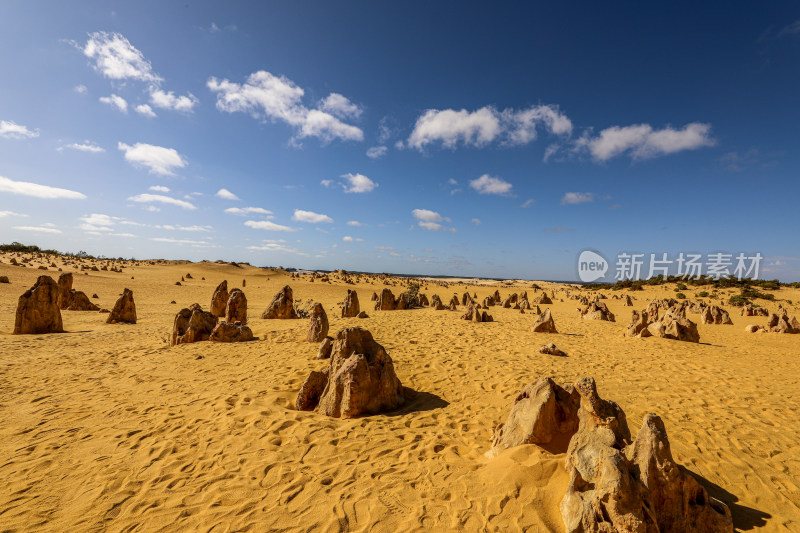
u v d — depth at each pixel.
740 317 28.44
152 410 6.52
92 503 3.91
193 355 10.74
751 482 4.44
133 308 18.72
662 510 3.37
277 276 70.50
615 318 25.94
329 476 4.40
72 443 5.29
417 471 4.49
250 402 6.81
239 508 3.80
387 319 19.11
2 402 6.98
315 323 12.70
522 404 5.04
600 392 7.79
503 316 23.64
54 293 15.05
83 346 12.26
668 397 7.58
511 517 3.58
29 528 3.51
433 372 9.05
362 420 6.06
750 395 7.87
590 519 3.11
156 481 4.32
